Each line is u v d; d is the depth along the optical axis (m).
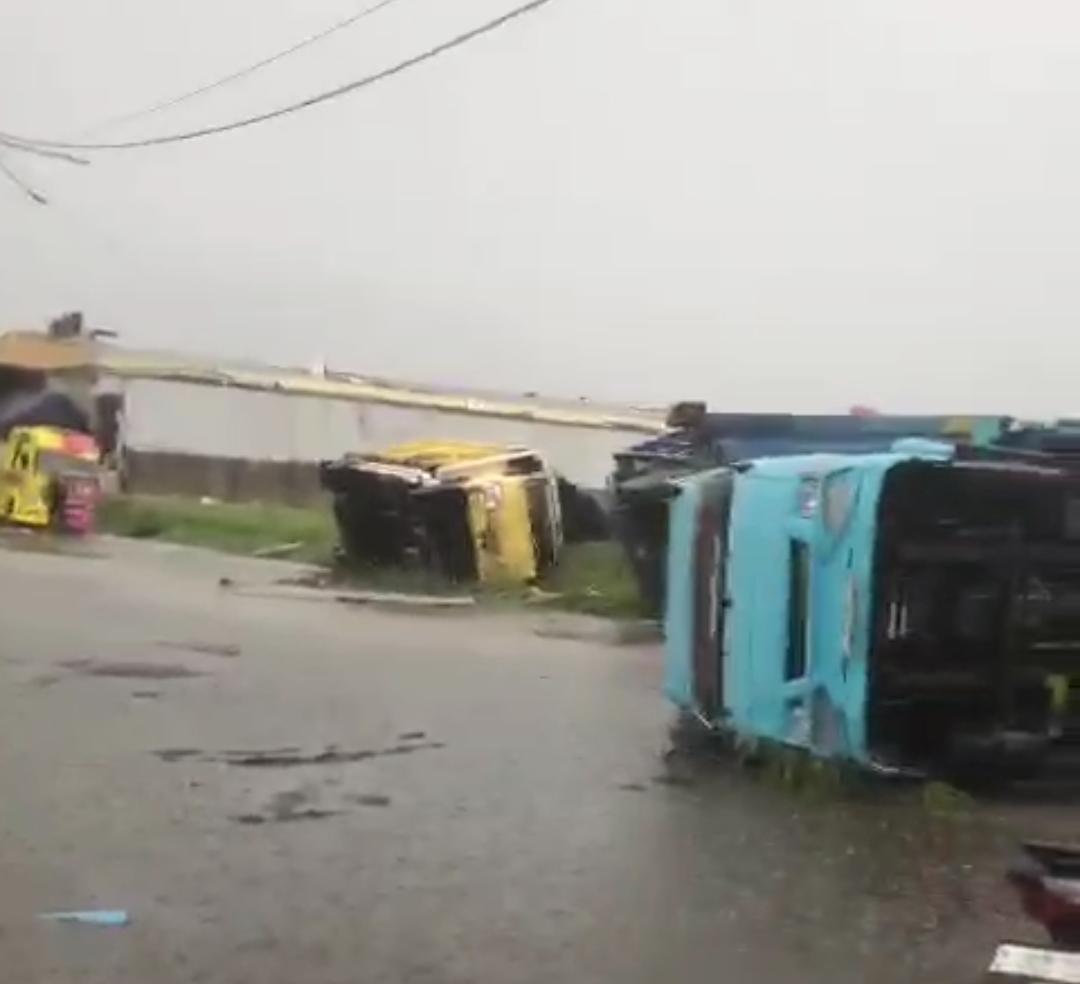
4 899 7.09
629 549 19.58
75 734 11.12
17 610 18.86
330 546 28.06
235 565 26.36
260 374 41.72
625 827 8.72
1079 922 6.53
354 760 10.51
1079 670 9.52
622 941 6.67
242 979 6.11
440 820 8.82
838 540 9.28
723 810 9.15
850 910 7.16
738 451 17.66
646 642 17.53
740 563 10.38
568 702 13.10
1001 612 9.32
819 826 8.77
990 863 8.00
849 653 9.12
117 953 6.38
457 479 22.62
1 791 9.26
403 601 21.41
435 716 12.29
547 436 37.31
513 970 6.28
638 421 37.22
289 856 7.98
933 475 9.07
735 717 10.42
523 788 9.70
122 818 8.70
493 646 16.97
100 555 27.92
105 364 41.34
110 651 15.53
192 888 7.36
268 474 38.84
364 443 39.41
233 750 10.72
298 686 13.66
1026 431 12.35
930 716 9.41
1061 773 9.75
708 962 6.41
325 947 6.52
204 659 15.17
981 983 6.20
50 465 33.31
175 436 40.97
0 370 41.22
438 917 6.97
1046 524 9.38
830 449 17.12
